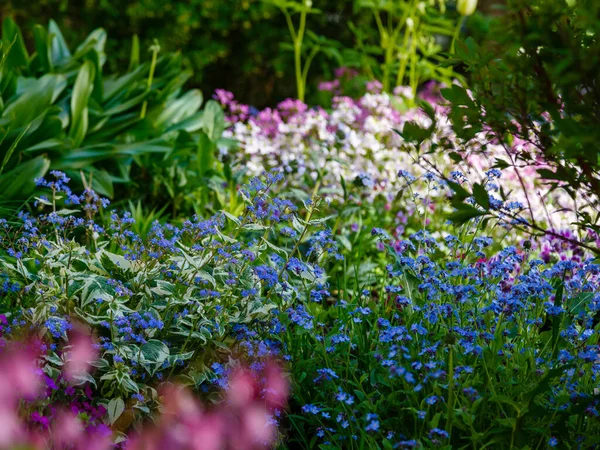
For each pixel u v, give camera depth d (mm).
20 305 1458
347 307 1605
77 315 1431
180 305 1484
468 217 1315
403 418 1414
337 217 2012
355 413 1431
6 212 1844
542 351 1455
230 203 2133
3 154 2029
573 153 1244
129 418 1382
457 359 1421
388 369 1396
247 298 1485
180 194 2203
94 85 2295
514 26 1258
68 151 2096
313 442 1421
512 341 1489
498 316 1521
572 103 1279
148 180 2260
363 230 2023
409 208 2137
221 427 1394
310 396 1481
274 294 1596
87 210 1560
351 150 2346
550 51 1265
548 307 1426
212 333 1455
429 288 1481
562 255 1843
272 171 1570
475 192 1304
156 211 2242
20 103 2068
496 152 2230
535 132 1317
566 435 1355
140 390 1396
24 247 1534
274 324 1499
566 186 1354
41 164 1979
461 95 1311
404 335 1403
